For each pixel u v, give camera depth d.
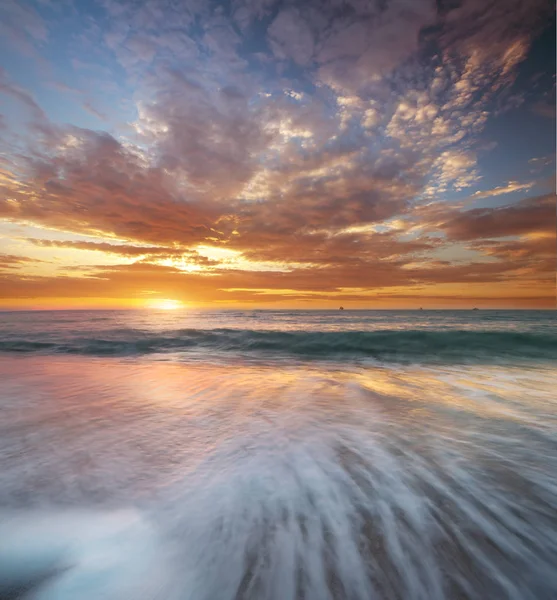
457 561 2.20
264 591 1.98
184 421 5.09
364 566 2.16
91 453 3.92
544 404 6.03
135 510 2.77
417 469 3.46
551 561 2.20
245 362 12.14
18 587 1.98
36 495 3.01
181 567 2.16
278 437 4.38
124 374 9.41
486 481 3.21
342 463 3.61
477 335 16.52
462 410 5.62
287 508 2.79
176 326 27.08
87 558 2.22
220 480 3.26
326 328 23.92
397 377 8.96
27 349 15.62
